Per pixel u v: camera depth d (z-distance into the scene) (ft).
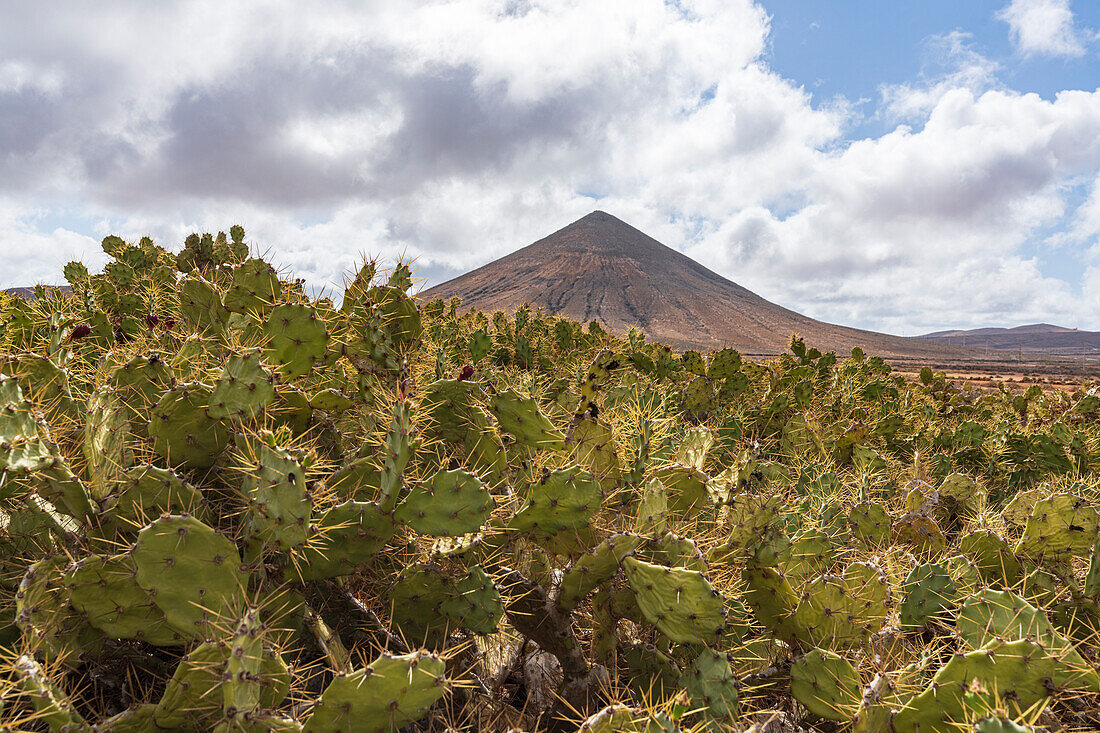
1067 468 16.75
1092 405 23.91
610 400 13.28
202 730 4.69
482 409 8.61
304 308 8.06
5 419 5.43
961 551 9.73
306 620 5.88
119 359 8.26
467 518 6.28
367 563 6.72
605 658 6.93
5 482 5.24
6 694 4.25
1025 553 9.34
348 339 9.20
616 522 7.81
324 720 4.72
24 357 6.97
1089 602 8.32
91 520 5.77
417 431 6.69
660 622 6.32
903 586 7.97
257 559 5.71
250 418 6.38
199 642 5.11
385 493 6.21
